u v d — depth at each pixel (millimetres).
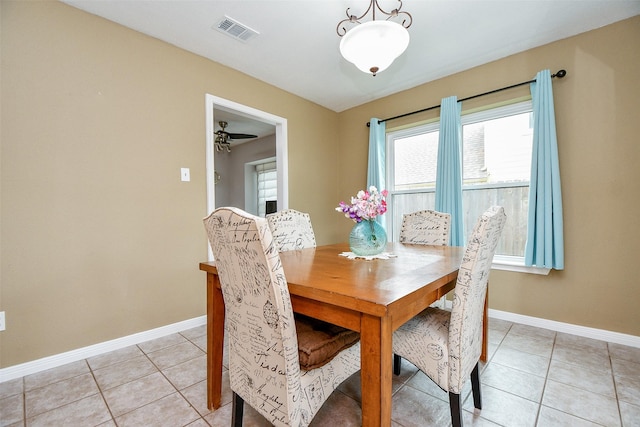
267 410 964
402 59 2605
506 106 2580
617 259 2064
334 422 1295
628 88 2018
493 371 1701
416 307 1042
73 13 1885
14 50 1674
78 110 1895
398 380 1644
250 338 992
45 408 1402
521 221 2557
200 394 1514
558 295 2293
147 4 1887
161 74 2287
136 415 1353
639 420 1283
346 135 3883
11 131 1663
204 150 2537
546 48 2355
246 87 2881
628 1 1873
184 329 2383
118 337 2051
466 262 1062
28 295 1719
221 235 959
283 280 866
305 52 2500
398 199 3424
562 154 2260
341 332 1174
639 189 1984
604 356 1861
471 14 2008
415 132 3240
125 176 2094
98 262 1974
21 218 1697
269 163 5590
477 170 2791
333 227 3893
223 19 2055
